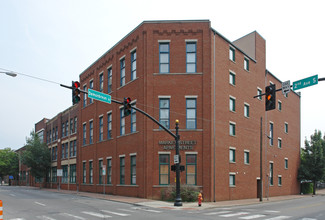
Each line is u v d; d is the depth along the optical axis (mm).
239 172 31484
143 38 29391
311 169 49188
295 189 48531
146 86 28547
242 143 32656
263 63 39250
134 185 29234
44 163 55125
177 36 28922
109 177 34844
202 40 28688
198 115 27828
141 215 16766
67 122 50250
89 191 39375
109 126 35656
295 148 49781
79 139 43250
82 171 42094
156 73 28578
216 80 29000
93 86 40500
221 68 29969
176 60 28625
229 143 30188
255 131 35656
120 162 32375
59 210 19078
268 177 34594
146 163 27594
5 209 19656
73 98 16969
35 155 55156
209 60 28375
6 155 92312
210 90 28000
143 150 28031
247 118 34125
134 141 29750
